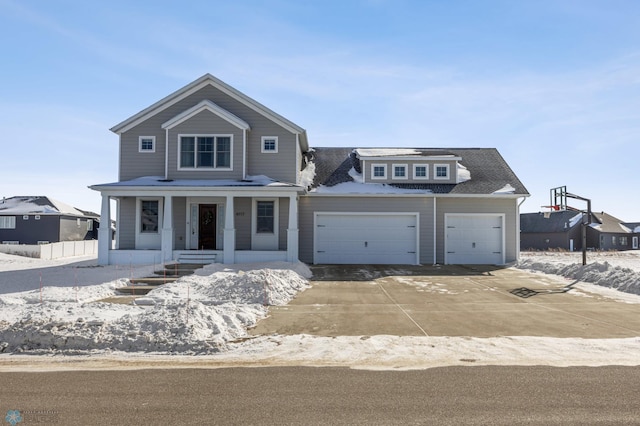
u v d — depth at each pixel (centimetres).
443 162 2489
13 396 602
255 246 2256
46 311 1133
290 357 789
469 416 534
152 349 832
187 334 866
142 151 2283
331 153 2827
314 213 2358
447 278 1852
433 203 2362
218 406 566
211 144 2223
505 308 1249
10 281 1667
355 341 894
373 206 2364
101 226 2069
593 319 1104
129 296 1462
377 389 624
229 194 2042
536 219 6019
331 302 1340
